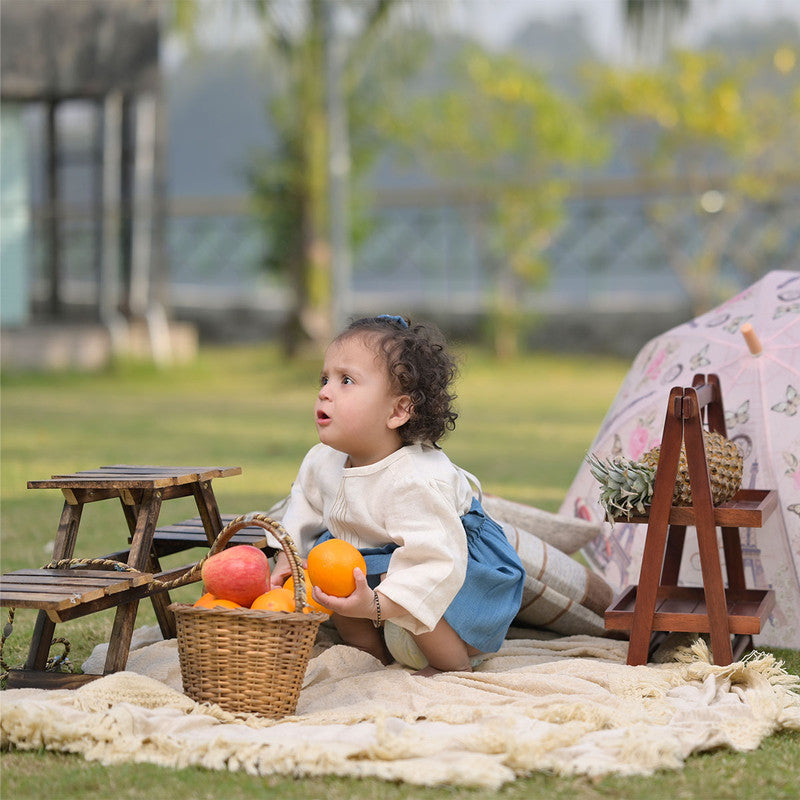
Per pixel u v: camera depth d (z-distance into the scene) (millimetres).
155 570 4777
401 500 4305
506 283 22172
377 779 3354
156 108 21047
